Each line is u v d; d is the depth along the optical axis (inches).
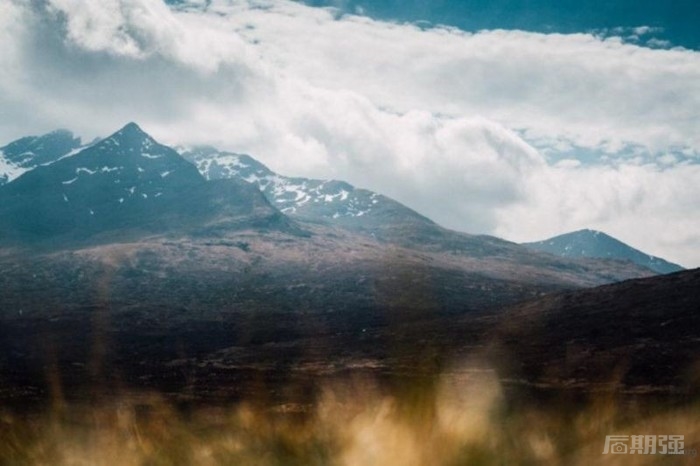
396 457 98.0
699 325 3607.3
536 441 104.7
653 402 129.1
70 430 127.6
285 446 111.0
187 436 121.7
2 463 116.6
